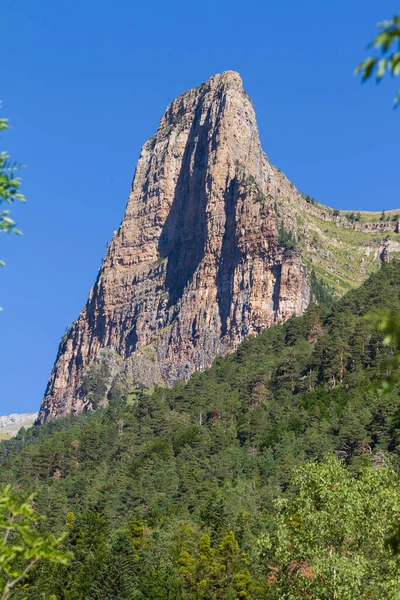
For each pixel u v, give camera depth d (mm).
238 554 127688
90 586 118625
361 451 175875
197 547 138625
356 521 73750
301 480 78688
